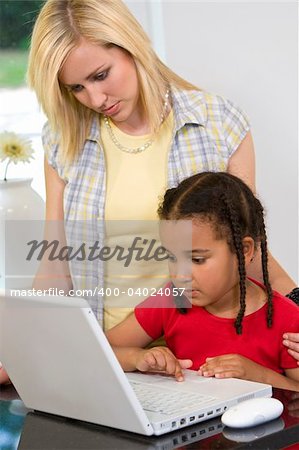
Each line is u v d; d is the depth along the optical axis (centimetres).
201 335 173
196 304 167
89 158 196
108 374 128
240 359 159
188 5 293
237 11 288
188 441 128
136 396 133
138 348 169
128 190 192
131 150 193
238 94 294
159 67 193
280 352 169
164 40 300
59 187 203
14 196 278
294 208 296
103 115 195
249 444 126
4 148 289
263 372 160
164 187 190
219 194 163
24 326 137
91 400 136
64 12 176
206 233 161
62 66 178
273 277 191
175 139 192
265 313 170
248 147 195
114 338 181
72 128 194
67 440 134
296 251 298
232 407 135
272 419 135
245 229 166
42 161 328
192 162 190
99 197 194
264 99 292
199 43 295
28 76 187
